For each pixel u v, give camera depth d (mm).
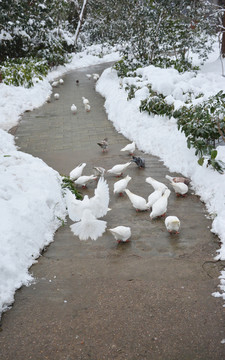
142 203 5328
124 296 3674
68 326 3328
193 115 7012
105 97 13492
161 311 3441
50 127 10273
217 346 3023
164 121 8578
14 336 3238
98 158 7793
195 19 12336
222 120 6516
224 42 13641
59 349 3080
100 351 3041
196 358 2922
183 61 12688
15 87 13383
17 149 8570
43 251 4605
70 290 3816
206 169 6160
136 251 4469
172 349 3020
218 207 5242
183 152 7059
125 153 7992
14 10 17453
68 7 23734
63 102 13352
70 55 24688
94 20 24922
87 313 3475
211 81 10930
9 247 4121
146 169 7062
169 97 8789
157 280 3893
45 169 6184
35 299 3707
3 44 18016
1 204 4793
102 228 3641
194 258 4250
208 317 3340
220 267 4051
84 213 3641
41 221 4941
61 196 5793
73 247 4656
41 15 19188
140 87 10602
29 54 18953
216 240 4605
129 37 13711
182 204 5629
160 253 4391
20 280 3961
